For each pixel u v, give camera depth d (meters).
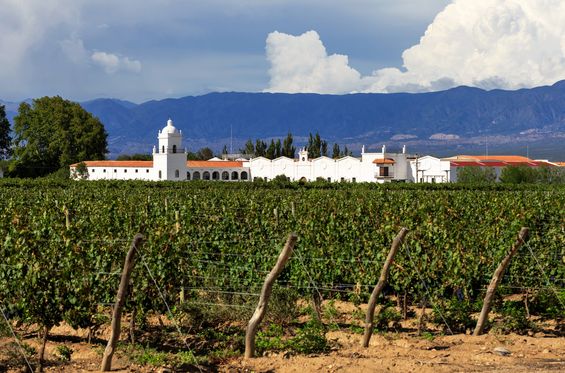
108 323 13.53
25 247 12.46
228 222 19.42
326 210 20.41
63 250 12.53
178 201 26.14
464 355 11.37
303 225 18.16
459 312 13.62
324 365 10.59
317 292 15.39
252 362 10.93
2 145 106.00
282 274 16.11
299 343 12.00
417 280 14.21
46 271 11.84
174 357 11.20
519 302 15.93
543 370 10.45
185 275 14.68
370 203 21.50
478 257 15.02
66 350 11.56
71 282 11.98
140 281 12.76
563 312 14.88
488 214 20.62
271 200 27.16
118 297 10.15
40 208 21.81
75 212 22.98
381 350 11.80
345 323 14.55
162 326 13.43
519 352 11.65
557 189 55.34
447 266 14.27
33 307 11.78
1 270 12.13
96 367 10.59
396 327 14.08
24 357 10.70
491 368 10.56
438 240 14.79
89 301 12.20
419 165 96.94
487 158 115.62
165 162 103.94
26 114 107.19
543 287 15.56
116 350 11.73
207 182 62.25
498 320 13.99
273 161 107.31
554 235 17.27
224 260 16.88
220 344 12.23
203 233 18.67
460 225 17.81
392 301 15.65
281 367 10.63
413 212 18.95
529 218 17.09
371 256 15.50
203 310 13.65
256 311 11.11
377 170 96.81
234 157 142.62
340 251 16.30
